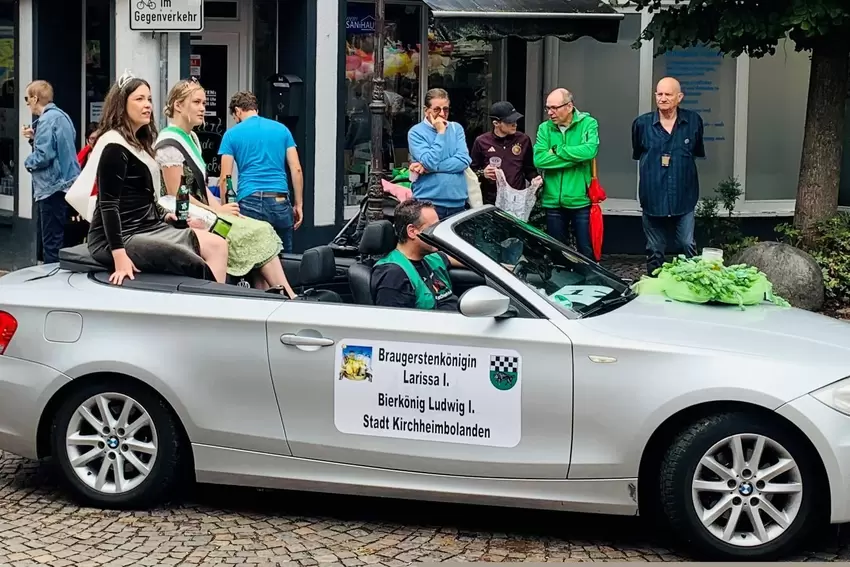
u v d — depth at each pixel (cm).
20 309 639
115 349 621
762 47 1164
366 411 596
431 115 1003
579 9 1292
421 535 607
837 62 1187
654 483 582
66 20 1344
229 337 612
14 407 636
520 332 579
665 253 1229
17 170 1334
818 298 1102
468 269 653
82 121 1366
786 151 1485
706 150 1463
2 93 1369
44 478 697
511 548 588
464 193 1019
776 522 561
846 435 544
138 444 630
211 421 614
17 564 557
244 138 1034
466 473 588
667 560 571
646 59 1452
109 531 606
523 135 1108
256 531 609
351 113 1427
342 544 591
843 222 1189
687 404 555
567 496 579
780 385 548
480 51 1491
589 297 625
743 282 660
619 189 1484
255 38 1382
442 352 586
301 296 661
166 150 800
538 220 1280
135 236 670
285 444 608
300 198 1068
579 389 569
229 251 736
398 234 638
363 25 1423
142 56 922
